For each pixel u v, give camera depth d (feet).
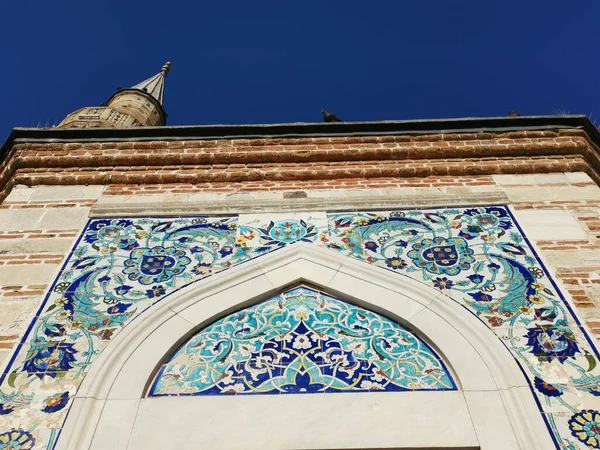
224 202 19.53
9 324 15.12
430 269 16.75
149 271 16.90
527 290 15.90
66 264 17.16
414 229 18.35
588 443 12.10
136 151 22.02
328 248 17.56
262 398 13.39
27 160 21.58
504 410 12.91
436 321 15.11
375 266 16.84
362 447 12.39
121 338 14.71
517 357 14.01
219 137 22.54
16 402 13.16
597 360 13.88
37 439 12.40
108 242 18.08
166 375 14.08
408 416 12.93
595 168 22.27
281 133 22.72
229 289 16.28
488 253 17.29
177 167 21.61
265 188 20.68
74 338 14.75
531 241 17.71
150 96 54.80
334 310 15.81
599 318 14.99
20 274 16.74
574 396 13.04
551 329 14.71
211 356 14.55
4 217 19.21
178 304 15.72
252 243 17.93
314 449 12.37
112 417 12.94
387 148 21.90
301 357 14.42
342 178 21.09
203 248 17.78
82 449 12.25
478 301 15.62
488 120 22.82
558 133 22.57
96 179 21.09
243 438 12.58
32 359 14.17
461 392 13.43
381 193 20.24
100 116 45.37
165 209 19.35
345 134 22.59
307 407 13.16
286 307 15.97
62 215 19.34
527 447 12.09
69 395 13.34
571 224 18.39
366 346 14.70
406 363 14.23
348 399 13.34
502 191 20.03
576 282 16.14
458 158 21.79
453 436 12.50
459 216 18.89
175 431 12.69
